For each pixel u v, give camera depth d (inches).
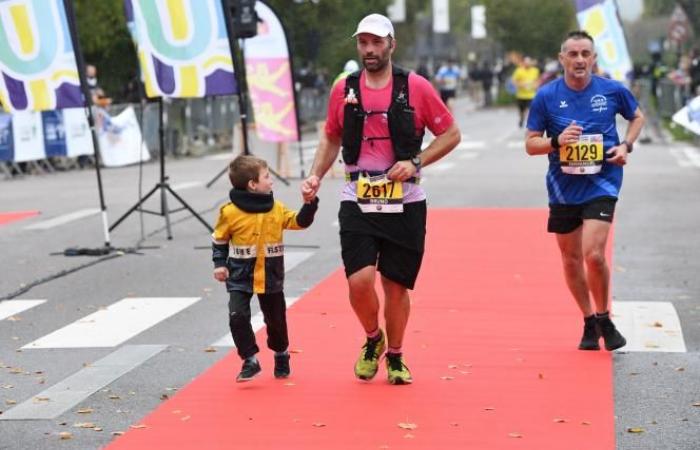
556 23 5462.6
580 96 736.3
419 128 661.3
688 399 652.1
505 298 952.9
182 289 1039.0
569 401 644.1
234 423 610.5
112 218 1556.3
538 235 1295.5
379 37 644.7
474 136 3221.0
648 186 1803.6
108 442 588.4
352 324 861.2
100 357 783.7
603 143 732.7
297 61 3235.7
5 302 994.7
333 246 1267.2
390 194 652.1
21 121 2246.6
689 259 1144.2
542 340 800.9
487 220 1425.9
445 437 579.8
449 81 4087.1
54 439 595.2
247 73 1902.1
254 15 1649.9
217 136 3038.9
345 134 660.7
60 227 1478.8
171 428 604.4
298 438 581.9
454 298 955.3
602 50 2037.4
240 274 678.5
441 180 1947.6
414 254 666.8
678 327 842.8
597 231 732.7
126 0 1262.3
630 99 735.7
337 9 3137.3
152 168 2402.8
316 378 701.9
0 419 634.8
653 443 571.8
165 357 776.9
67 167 2420.0
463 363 735.7
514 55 4360.2
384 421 609.0
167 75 1237.7
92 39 2881.4
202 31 1230.9
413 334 823.7
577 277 762.2
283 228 681.6
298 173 2140.7
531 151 743.1
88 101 1207.6
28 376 736.3
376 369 692.7
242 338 679.7
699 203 1583.4
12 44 1176.8
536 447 562.9
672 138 2871.6
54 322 908.0
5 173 2220.7
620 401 649.0
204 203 1696.6
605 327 752.3
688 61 3272.6
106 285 1066.7
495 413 621.6
